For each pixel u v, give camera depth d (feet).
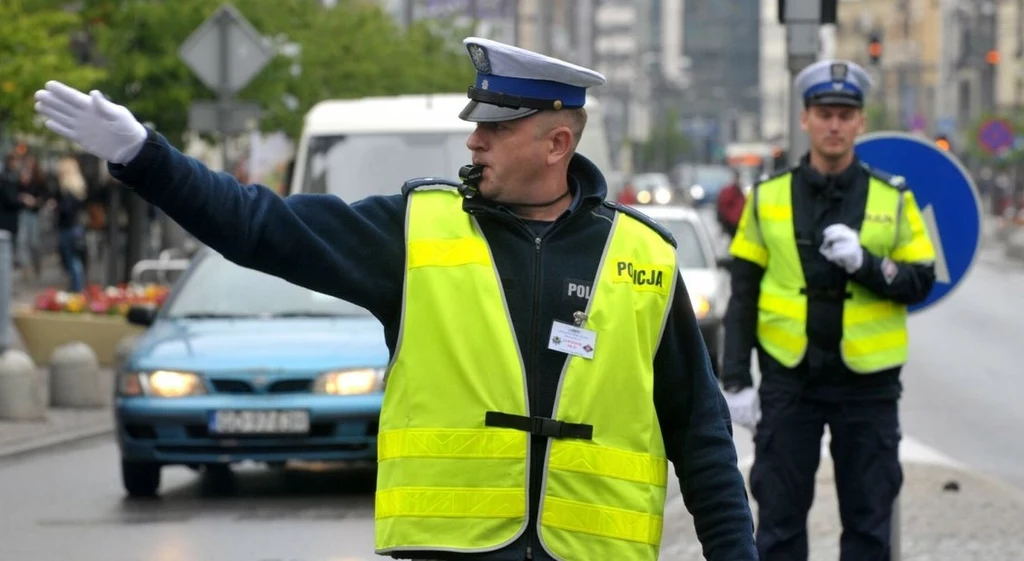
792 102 43.39
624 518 20.03
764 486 33.91
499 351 19.76
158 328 57.26
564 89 20.15
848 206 33.96
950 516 48.03
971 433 72.18
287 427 52.54
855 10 614.75
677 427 21.09
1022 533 45.70
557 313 19.99
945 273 38.34
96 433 70.13
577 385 19.88
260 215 19.16
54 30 118.42
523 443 19.69
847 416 33.65
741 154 460.55
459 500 19.61
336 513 51.13
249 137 168.45
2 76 96.63
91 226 147.54
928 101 533.96
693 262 92.22
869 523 33.65
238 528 48.57
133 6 121.08
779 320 33.88
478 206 20.15
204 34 83.97
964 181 38.22
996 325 131.64
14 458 63.87
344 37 180.04
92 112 18.17
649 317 20.39
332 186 79.87
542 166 20.20
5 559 44.16
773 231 33.96
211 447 52.70
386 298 20.01
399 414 19.92
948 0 456.86
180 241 156.46
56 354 78.54
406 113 81.41
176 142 127.13
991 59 313.32
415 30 229.86
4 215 133.80
